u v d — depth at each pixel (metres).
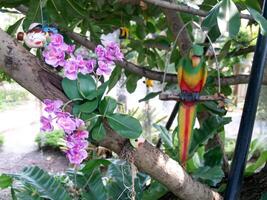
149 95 1.45
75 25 1.82
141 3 1.80
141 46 2.13
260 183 1.56
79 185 1.52
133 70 1.58
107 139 1.02
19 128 7.79
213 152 1.57
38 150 6.55
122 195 1.47
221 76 1.57
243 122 1.12
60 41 0.90
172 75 1.55
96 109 0.95
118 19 1.92
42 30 0.94
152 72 1.57
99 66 0.93
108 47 0.94
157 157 1.08
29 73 0.95
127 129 0.94
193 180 1.22
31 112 8.87
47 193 1.44
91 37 1.66
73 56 0.92
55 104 0.90
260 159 1.71
